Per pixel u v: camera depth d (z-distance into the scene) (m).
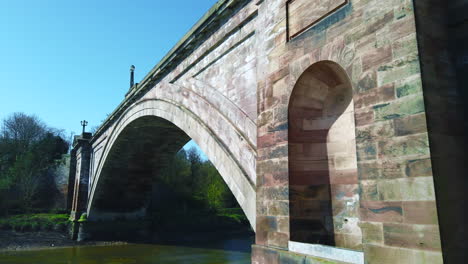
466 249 5.69
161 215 46.94
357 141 7.09
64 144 60.38
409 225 5.89
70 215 43.47
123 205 38.72
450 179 5.87
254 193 10.45
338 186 8.70
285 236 8.62
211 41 14.49
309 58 8.74
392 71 6.57
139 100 23.41
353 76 7.42
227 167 12.15
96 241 36.66
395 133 6.35
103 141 34.53
